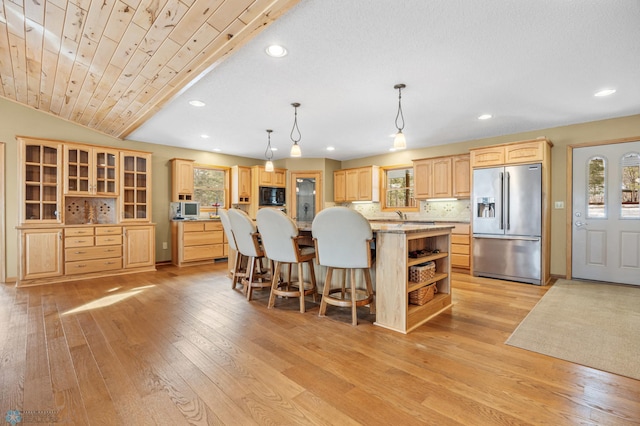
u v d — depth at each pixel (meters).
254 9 1.90
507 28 2.09
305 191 7.14
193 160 5.93
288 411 1.51
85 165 4.51
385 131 4.82
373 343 2.29
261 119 4.18
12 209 4.27
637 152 3.96
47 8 2.18
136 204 5.02
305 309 3.08
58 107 4.21
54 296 3.52
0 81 3.63
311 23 2.04
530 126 4.52
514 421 1.44
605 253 4.19
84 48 2.64
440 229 3.01
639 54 2.43
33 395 1.62
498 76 2.84
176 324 2.66
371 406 1.55
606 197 4.18
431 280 2.90
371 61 2.56
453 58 2.51
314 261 3.51
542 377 1.83
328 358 2.06
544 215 4.16
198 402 1.58
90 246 4.47
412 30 2.12
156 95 3.33
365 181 6.66
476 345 2.26
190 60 2.57
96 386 1.71
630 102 3.52
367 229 2.50
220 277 4.57
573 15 1.94
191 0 1.91
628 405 1.56
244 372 1.87
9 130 4.22
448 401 1.60
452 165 5.29
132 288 3.90
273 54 2.45
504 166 4.44
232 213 3.39
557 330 2.53
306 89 3.15
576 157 4.39
